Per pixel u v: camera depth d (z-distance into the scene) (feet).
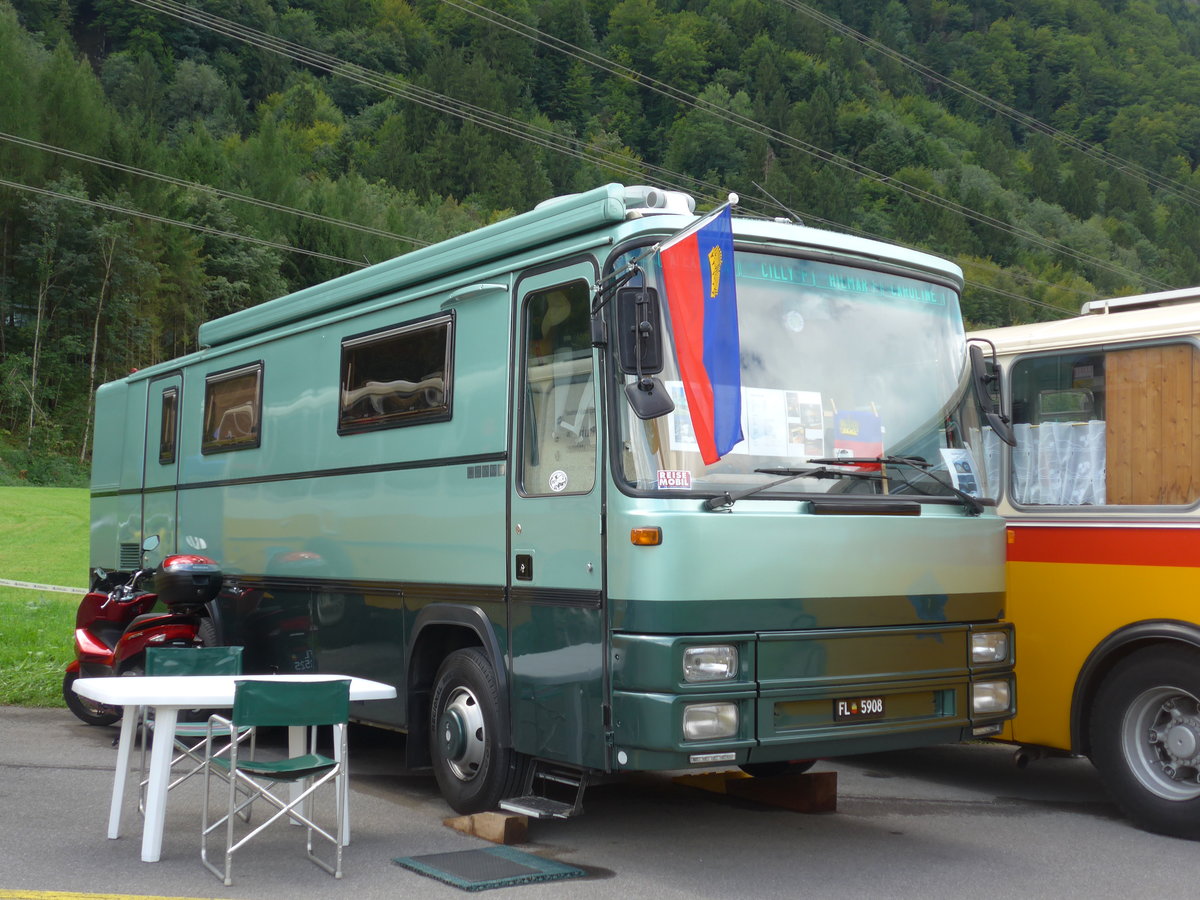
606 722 18.31
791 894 17.57
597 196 19.74
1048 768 28.30
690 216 19.53
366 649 24.64
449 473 22.45
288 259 273.95
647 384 17.72
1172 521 22.11
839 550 19.11
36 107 231.71
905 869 19.04
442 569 22.44
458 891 17.46
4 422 211.41
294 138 449.48
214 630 30.30
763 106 548.72
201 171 273.13
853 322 20.67
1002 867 19.29
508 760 20.71
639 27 623.36
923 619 20.04
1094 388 23.84
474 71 513.86
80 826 20.90
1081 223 516.32
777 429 19.26
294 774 17.88
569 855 19.69
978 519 21.15
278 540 27.99
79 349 216.54
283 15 549.13
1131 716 22.33
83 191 218.38
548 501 19.88
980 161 593.42
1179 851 20.51
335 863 18.75
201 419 32.14
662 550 17.76
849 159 538.06
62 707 34.24
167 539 33.65
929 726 19.74
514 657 20.53
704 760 17.49
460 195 444.96
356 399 25.52
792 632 18.48
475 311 22.31
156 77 448.65
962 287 22.84
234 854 19.36
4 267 216.13
